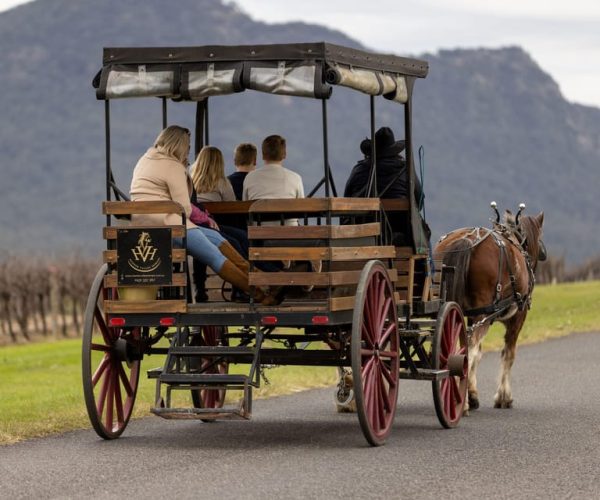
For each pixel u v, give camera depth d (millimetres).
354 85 12000
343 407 15250
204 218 12594
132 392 13336
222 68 11977
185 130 12789
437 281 15398
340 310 11977
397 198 14227
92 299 12383
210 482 10141
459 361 13805
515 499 9477
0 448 12188
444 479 10297
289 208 11828
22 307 58406
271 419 14727
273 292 12016
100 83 12242
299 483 10070
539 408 15719
